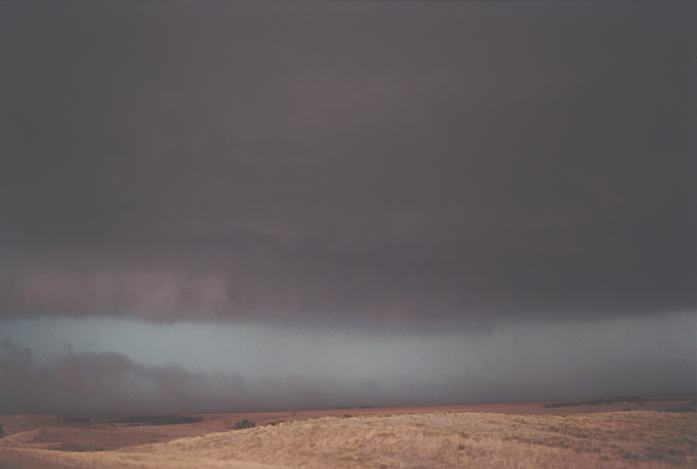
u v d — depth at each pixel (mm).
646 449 50281
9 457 51031
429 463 47906
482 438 53469
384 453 51219
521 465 46125
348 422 63812
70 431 103875
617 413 65500
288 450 55531
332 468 48312
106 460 49000
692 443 51781
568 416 65250
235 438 63750
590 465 45938
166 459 51750
